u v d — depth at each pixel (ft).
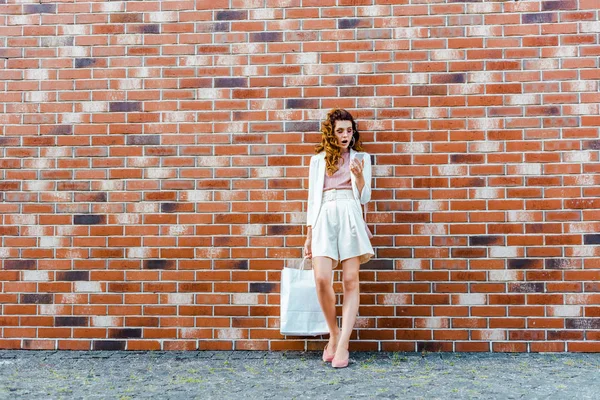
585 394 11.57
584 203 15.16
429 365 13.79
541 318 15.08
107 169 15.87
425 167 15.43
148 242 15.72
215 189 15.72
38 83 16.01
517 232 15.23
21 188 15.90
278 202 15.62
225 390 11.94
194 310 15.57
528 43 15.40
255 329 15.48
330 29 15.71
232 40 15.85
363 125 15.56
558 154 15.26
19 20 16.08
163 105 15.88
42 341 15.65
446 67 15.51
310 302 14.44
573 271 15.10
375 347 15.26
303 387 12.09
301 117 15.66
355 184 13.92
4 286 15.76
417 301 15.29
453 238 15.31
